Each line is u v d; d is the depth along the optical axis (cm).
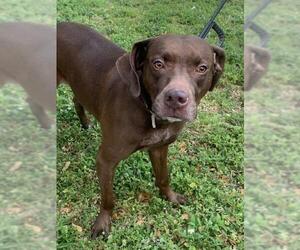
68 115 81
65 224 62
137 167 72
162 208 66
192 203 67
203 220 65
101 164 58
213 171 74
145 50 52
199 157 76
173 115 48
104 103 58
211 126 84
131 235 61
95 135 78
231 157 77
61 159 73
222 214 66
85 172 71
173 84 47
